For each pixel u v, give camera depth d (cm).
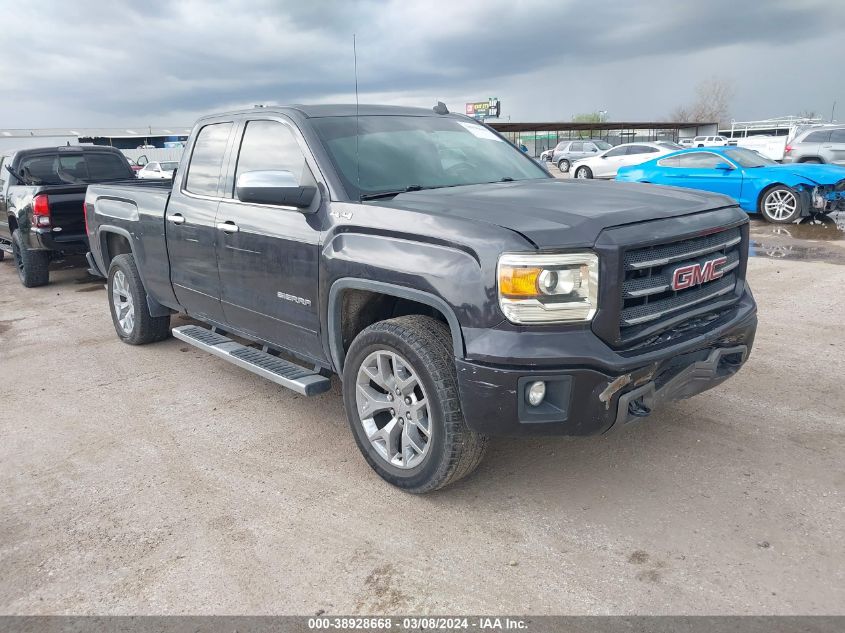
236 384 517
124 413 466
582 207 316
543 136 7006
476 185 397
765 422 407
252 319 436
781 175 1234
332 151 384
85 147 990
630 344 293
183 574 286
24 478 377
